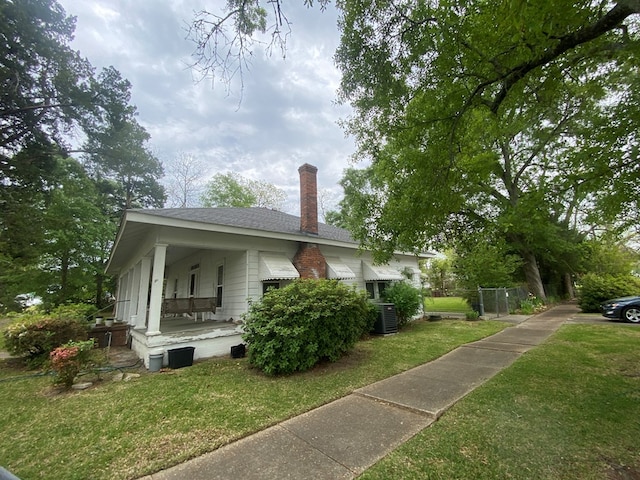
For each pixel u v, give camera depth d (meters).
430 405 4.03
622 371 5.06
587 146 5.74
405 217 6.25
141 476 2.72
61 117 15.94
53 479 2.71
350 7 3.99
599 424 3.27
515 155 16.20
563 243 18.81
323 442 3.19
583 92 5.79
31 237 13.95
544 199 6.67
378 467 2.69
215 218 8.52
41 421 4.04
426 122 4.81
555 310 16.16
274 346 5.84
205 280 12.28
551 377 4.91
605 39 4.23
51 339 7.69
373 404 4.20
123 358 8.28
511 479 2.43
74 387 5.49
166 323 11.05
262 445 3.18
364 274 12.95
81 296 21.12
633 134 5.11
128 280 13.81
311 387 5.05
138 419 3.97
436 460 2.75
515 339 8.44
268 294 6.74
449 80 4.35
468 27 3.75
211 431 3.55
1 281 17.70
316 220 10.84
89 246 19.39
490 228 13.81
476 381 4.95
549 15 2.97
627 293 13.54
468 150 5.90
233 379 5.68
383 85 4.49
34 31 13.17
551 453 2.76
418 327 11.63
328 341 6.39
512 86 4.26
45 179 15.73
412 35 4.04
